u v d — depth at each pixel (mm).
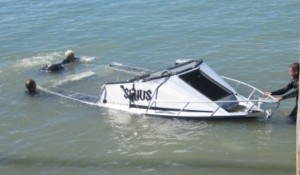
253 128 16141
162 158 14805
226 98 17094
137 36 26531
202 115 16672
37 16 31594
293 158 14391
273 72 20406
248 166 14133
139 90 17547
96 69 22312
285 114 16797
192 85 17109
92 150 15469
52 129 16922
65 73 22062
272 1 30562
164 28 27422
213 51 23453
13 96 19656
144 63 22969
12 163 14922
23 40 27250
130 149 15398
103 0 34219
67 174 14250
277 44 23578
